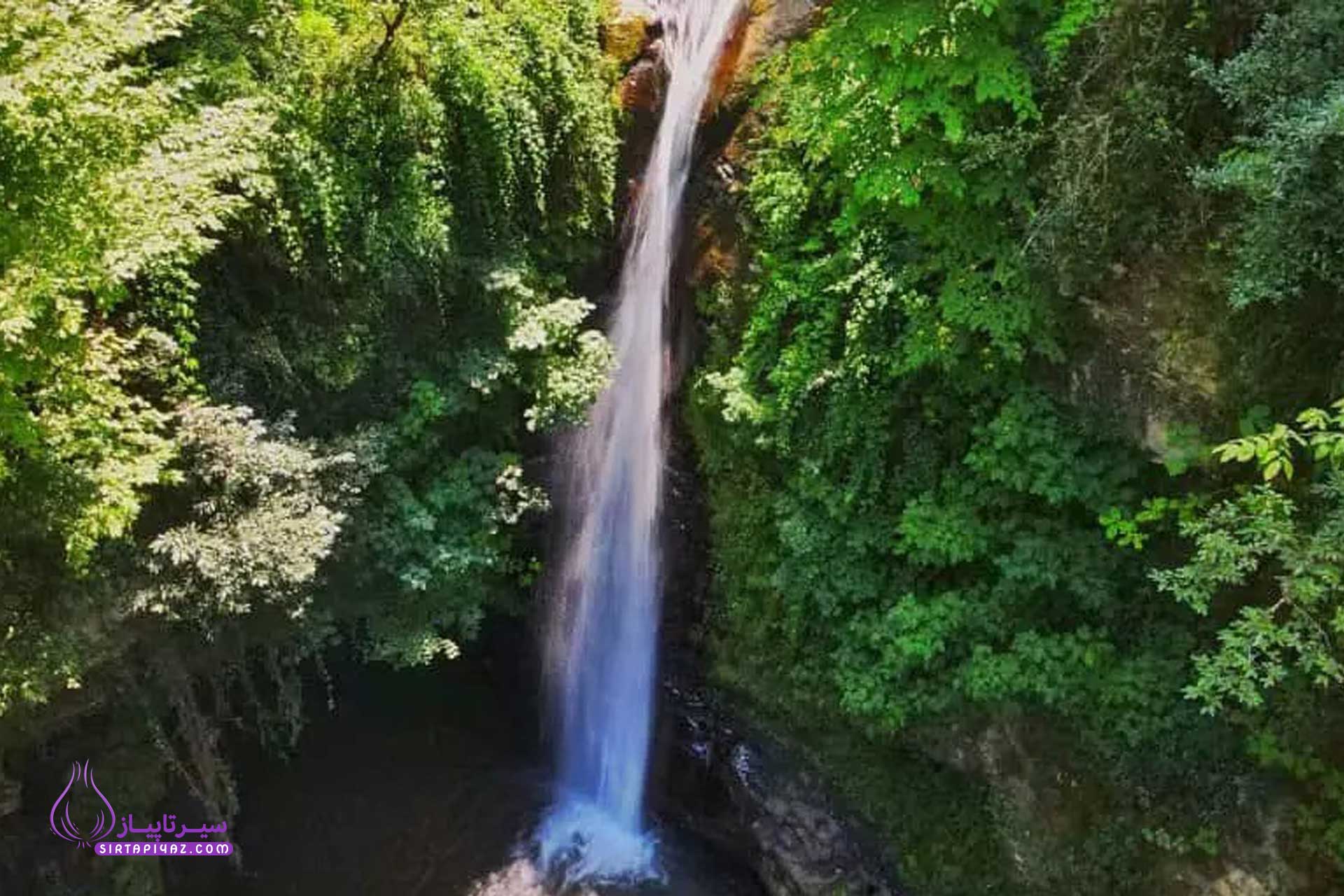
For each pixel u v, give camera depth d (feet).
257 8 26.27
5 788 26.66
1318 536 18.16
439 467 31.27
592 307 31.73
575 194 32.37
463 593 31.65
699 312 32.53
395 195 28.45
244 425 26.23
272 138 25.27
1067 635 25.09
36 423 20.52
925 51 22.95
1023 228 24.00
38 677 22.95
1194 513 23.35
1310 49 18.30
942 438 27.32
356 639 31.40
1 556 22.63
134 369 23.98
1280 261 18.81
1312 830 22.76
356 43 27.50
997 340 23.98
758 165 30.40
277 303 27.68
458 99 29.12
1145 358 23.17
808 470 28.60
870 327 26.81
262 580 24.31
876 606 28.43
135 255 19.76
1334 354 20.65
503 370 30.58
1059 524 25.32
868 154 25.17
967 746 28.32
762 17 32.01
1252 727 22.81
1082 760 26.27
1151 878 25.41
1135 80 20.93
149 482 22.44
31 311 18.38
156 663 26.43
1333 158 17.34
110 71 21.01
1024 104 22.11
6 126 17.80
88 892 28.78
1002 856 28.58
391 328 29.84
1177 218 21.83
